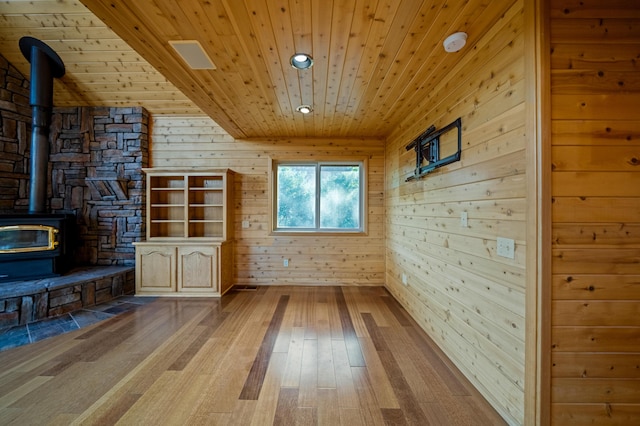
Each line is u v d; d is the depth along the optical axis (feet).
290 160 14.37
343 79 7.89
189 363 6.93
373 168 14.26
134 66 11.82
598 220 4.39
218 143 14.23
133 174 13.42
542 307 4.36
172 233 13.97
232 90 8.65
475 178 6.10
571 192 4.38
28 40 11.13
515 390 4.85
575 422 4.42
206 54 6.63
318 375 6.47
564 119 4.39
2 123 11.87
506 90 5.10
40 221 11.02
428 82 8.03
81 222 13.28
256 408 5.36
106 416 5.11
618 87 4.41
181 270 12.37
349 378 6.36
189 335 8.51
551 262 4.37
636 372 4.42
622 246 4.40
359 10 5.12
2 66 11.81
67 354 7.32
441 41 6.08
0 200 11.87
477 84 6.05
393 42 6.11
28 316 9.32
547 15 4.35
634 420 4.44
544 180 4.34
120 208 13.37
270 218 14.21
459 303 6.77
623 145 4.41
